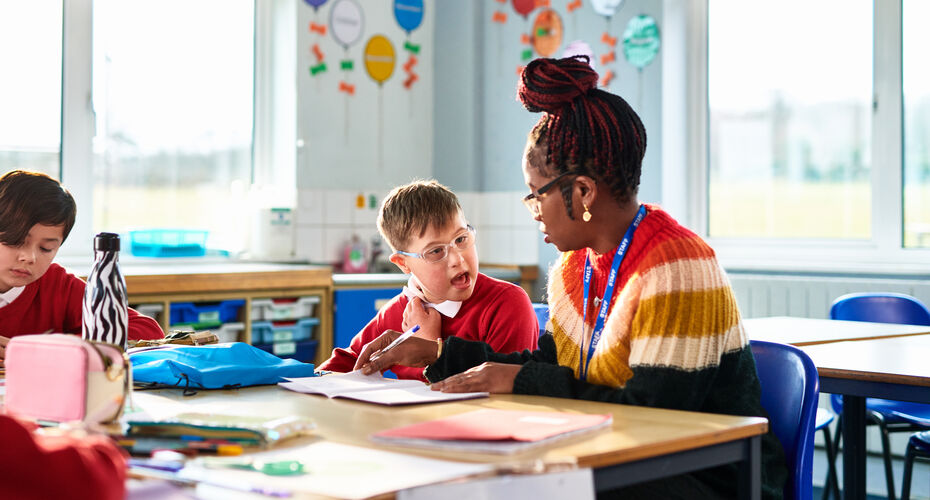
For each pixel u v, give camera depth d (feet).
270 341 12.30
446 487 2.98
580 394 4.82
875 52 12.80
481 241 15.90
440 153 16.26
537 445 3.49
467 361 5.51
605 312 5.14
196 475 3.15
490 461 3.30
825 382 6.50
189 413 4.07
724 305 4.80
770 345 5.40
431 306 6.73
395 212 6.50
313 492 2.92
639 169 5.12
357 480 3.05
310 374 5.68
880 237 12.82
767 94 13.73
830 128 13.23
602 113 5.01
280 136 14.88
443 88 16.19
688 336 4.66
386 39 15.70
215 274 11.53
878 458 12.69
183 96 14.19
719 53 14.10
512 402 4.67
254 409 4.49
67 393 3.91
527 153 5.26
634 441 3.61
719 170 14.16
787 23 13.52
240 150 14.83
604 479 3.45
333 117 15.07
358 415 4.31
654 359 4.63
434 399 4.68
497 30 15.61
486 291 6.73
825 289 12.57
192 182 14.33
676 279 4.75
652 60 13.96
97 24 13.34
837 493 9.04
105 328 5.21
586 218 5.05
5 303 6.84
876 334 8.48
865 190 12.98
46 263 6.51
